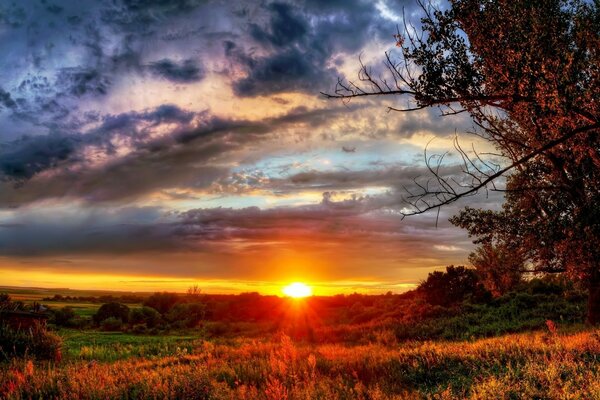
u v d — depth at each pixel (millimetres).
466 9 7074
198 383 9125
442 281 34969
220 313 57094
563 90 6738
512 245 14875
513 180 13898
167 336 41656
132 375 10812
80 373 10531
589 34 7742
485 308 29062
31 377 9930
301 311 48812
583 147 8984
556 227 12734
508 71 6902
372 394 8398
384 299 47250
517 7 7566
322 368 11711
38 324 16750
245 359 14367
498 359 10219
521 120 8422
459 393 7957
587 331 15344
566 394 6742
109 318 50312
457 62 6785
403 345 17734
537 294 29750
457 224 15531
